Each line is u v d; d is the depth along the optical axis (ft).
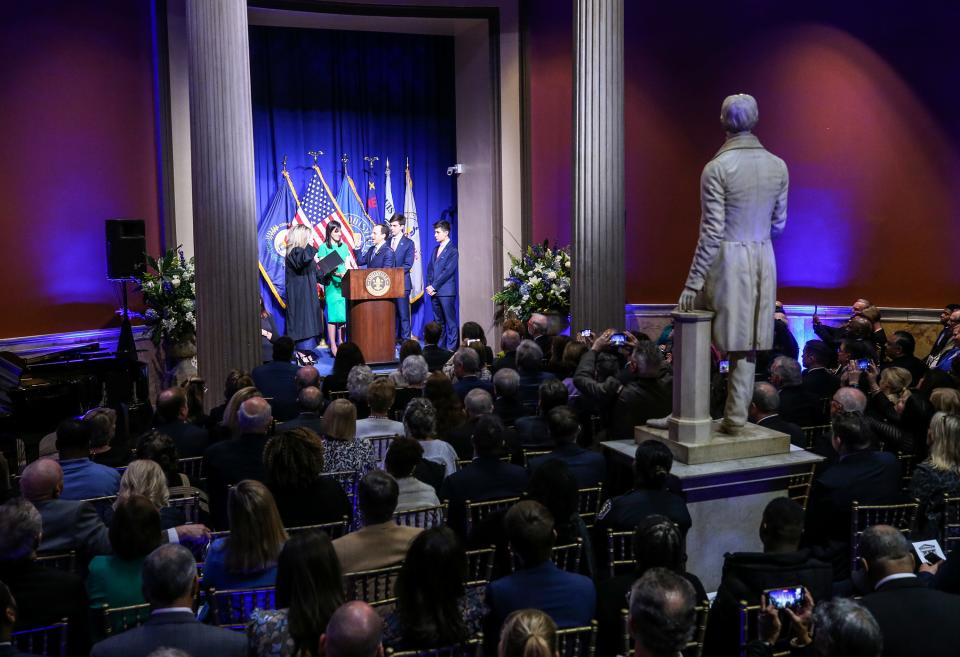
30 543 11.93
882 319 39.70
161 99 39.09
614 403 21.53
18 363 29.07
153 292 36.52
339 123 46.09
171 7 39.14
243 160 29.84
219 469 17.51
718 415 23.49
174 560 10.71
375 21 44.21
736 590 12.30
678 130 42.68
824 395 24.71
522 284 41.65
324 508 15.38
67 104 35.78
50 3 34.99
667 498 15.07
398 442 16.16
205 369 30.12
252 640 10.84
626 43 42.73
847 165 40.06
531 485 14.32
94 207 36.91
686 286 18.58
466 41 45.83
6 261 34.37
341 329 45.03
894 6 38.58
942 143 38.09
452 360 27.86
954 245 38.19
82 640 12.14
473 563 14.64
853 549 15.56
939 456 16.65
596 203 32.73
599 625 12.12
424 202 47.67
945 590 13.12
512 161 44.80
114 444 20.75
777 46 40.88
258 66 44.68
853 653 8.72
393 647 10.97
